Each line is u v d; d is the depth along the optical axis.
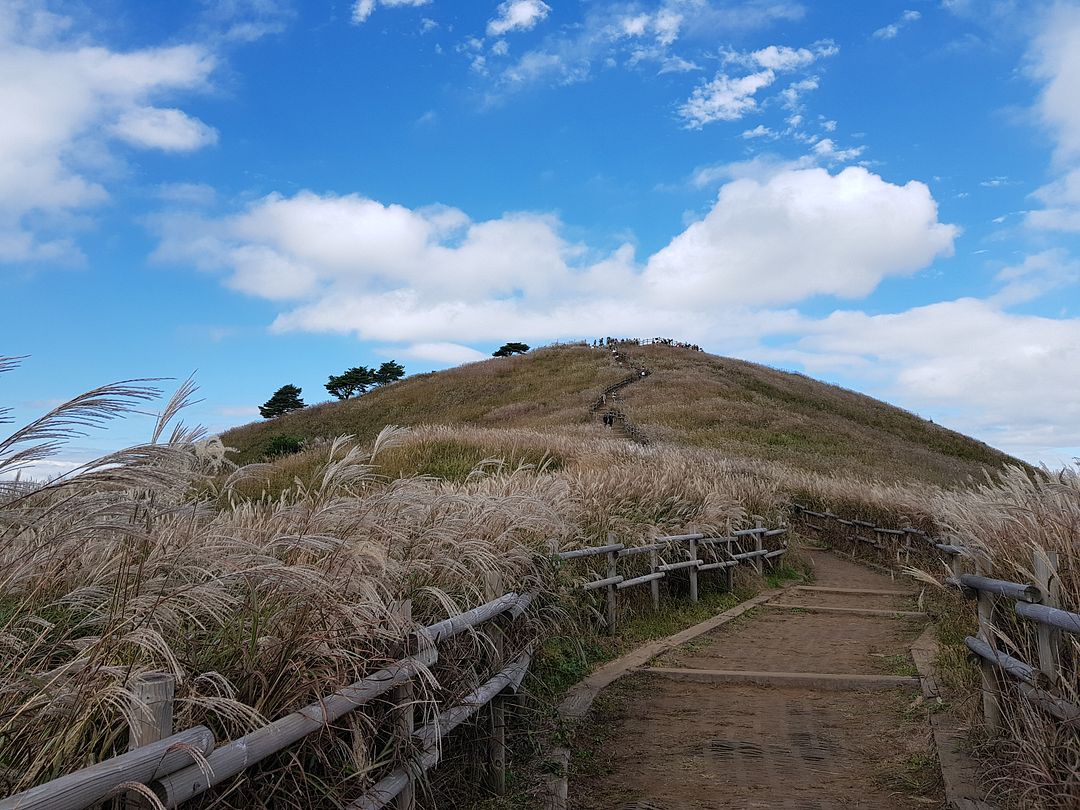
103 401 2.56
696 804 4.42
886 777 4.69
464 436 23.27
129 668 2.40
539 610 5.67
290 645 3.05
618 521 10.09
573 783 4.79
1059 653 3.93
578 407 49.44
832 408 56.62
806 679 6.75
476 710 4.18
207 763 2.24
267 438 58.25
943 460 45.06
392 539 4.39
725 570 11.80
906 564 14.02
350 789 3.10
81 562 3.56
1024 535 4.75
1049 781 3.49
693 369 62.00
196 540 3.46
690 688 6.79
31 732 2.39
